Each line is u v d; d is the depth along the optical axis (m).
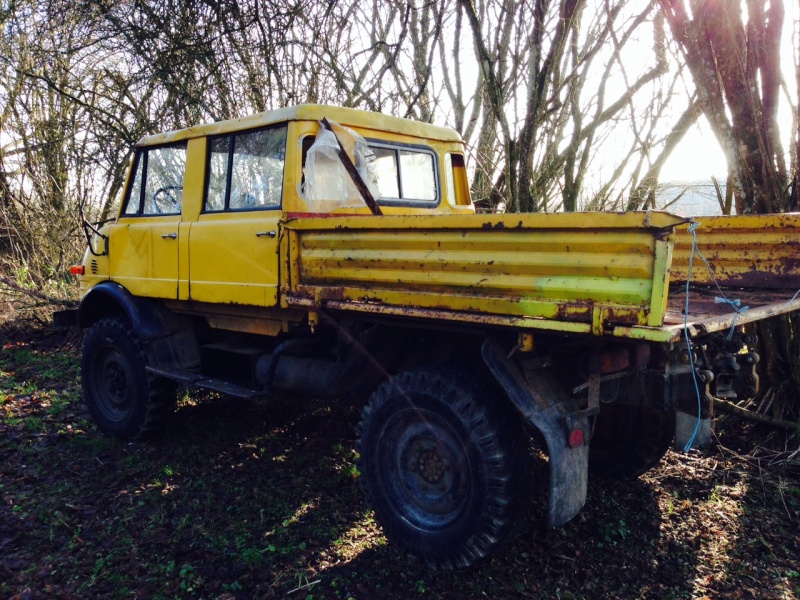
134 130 8.42
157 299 4.70
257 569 3.07
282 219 3.60
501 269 2.66
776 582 2.95
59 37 9.60
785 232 3.52
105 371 4.94
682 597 2.84
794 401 4.46
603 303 2.36
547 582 2.95
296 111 3.64
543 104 5.60
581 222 2.35
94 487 3.97
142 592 2.90
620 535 3.34
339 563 3.11
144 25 7.92
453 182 4.70
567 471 2.74
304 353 3.99
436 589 2.90
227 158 4.09
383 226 3.03
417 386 3.04
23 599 2.81
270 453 4.48
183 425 5.02
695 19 4.49
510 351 2.82
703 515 3.55
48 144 9.76
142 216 4.74
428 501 3.08
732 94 4.49
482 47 5.65
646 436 3.74
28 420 5.14
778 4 4.34
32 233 9.49
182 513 3.63
